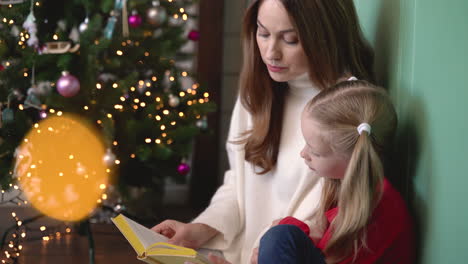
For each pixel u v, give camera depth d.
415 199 1.37
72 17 2.70
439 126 1.23
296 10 1.49
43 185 2.51
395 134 1.49
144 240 1.48
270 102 1.71
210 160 3.47
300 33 1.51
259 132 1.71
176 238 1.68
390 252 1.32
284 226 1.27
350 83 1.36
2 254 2.51
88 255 2.57
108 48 2.64
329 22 1.53
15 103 2.58
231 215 1.78
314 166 1.38
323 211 1.51
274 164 1.74
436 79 1.25
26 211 3.09
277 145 1.73
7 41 2.54
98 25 2.55
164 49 2.76
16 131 2.50
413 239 1.35
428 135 1.29
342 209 1.29
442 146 1.21
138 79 2.78
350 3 1.60
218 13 3.38
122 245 2.70
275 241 1.25
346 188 1.27
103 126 2.52
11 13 2.49
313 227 1.57
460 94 1.13
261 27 1.56
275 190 1.76
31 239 2.72
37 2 2.47
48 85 2.78
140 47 2.70
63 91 2.41
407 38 1.44
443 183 1.21
